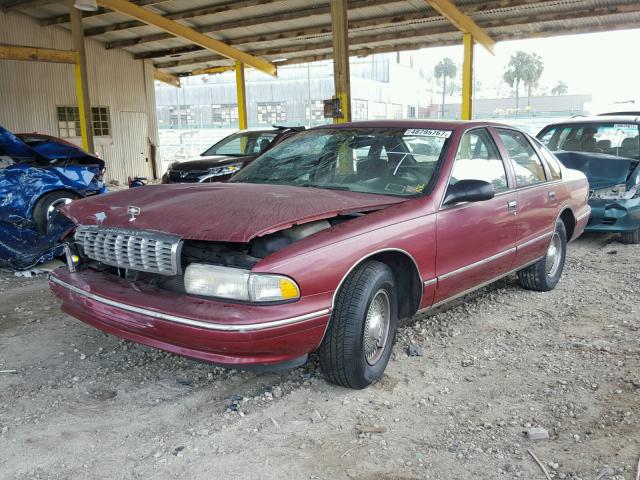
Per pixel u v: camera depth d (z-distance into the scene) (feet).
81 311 10.96
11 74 56.75
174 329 9.37
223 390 11.22
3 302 17.29
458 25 48.52
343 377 10.67
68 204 12.32
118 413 10.34
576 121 29.35
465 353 13.02
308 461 8.85
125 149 68.85
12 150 24.06
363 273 10.49
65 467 8.71
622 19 49.37
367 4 47.03
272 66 69.67
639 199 24.54
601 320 15.20
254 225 9.39
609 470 8.52
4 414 10.30
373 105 181.16
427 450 9.15
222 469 8.64
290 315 9.28
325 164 13.47
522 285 17.81
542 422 9.97
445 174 12.33
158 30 60.03
